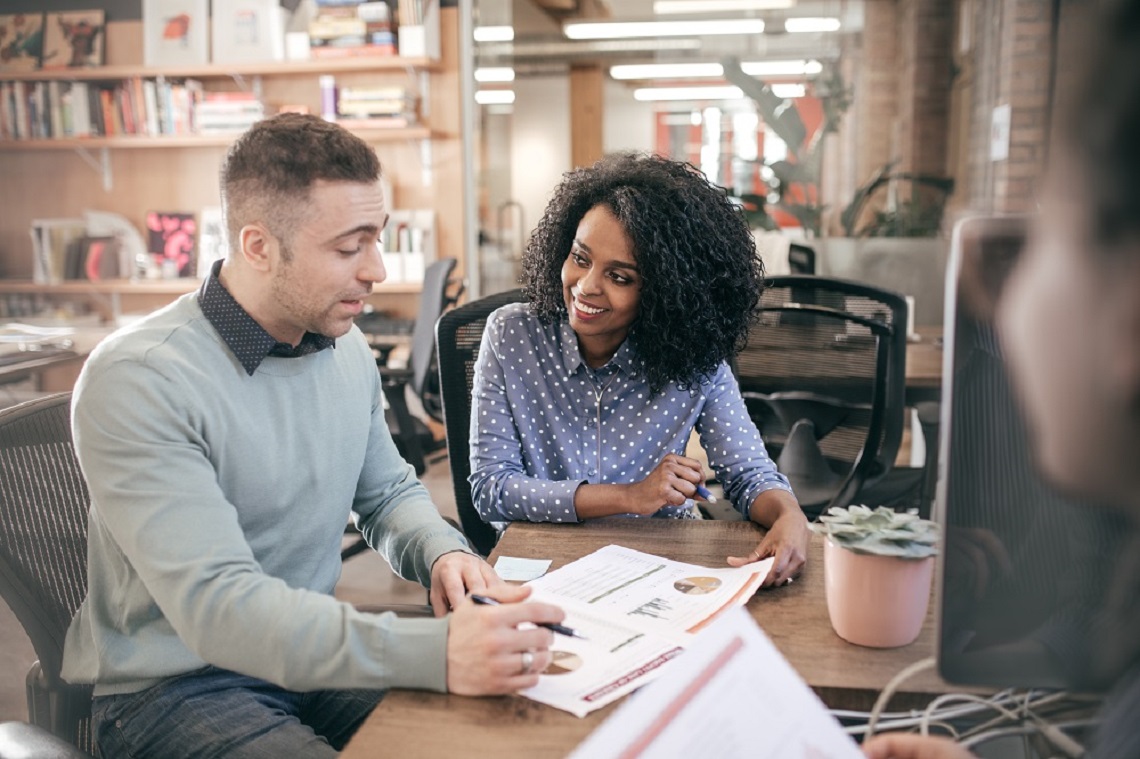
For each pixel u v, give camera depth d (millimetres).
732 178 10641
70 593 1191
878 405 2184
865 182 8172
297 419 1205
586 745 567
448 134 4996
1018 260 522
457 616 894
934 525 942
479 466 1520
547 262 1559
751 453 1529
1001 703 746
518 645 858
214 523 1018
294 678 923
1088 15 370
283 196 1094
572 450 1554
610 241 1425
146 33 5039
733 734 601
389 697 856
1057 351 396
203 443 1086
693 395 1562
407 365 4160
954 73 7641
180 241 5262
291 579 1231
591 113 12492
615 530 1328
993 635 574
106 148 5387
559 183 1609
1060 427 401
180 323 1123
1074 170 376
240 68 4867
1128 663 458
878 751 670
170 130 5051
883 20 8484
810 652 932
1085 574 501
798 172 5801
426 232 5004
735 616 649
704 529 1328
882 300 2340
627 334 1543
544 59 12125
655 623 982
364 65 4770
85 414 1033
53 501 1196
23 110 5164
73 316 5172
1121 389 378
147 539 997
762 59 10594
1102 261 372
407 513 1340
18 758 839
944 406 579
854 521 957
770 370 2508
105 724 1111
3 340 3443
